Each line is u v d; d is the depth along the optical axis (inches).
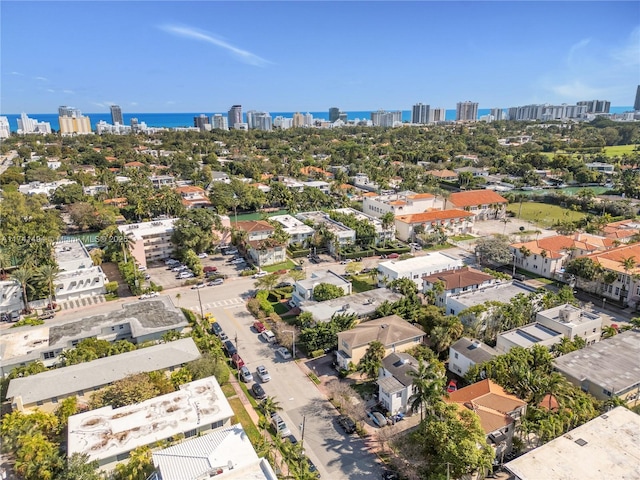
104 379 2623.0
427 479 2011.6
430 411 2149.4
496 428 2146.9
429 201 6806.1
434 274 4055.1
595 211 7411.4
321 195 7662.4
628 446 1975.9
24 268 3870.6
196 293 4259.4
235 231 5418.3
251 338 3417.8
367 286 4365.2
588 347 2918.3
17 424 2191.2
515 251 4901.6
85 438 2126.0
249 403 2652.6
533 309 3503.9
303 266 4950.8
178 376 2642.7
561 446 1979.6
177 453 1956.2
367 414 2561.5
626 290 3996.1
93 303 4047.7
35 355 2918.3
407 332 3036.4
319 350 3169.3
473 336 3181.6
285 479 1968.5
